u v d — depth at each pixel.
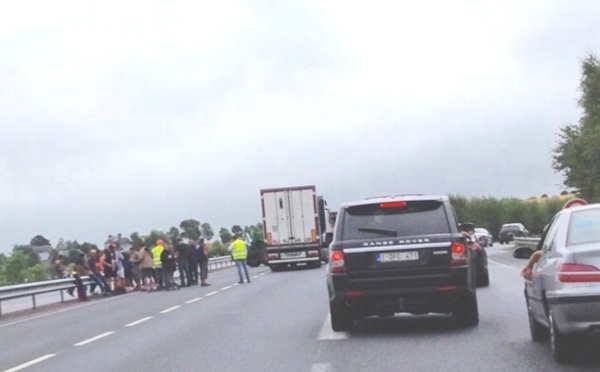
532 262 12.83
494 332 15.27
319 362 12.73
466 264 15.27
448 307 15.39
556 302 10.57
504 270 35.47
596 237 10.97
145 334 18.62
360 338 15.37
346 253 15.35
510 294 23.27
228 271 60.50
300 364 12.64
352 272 15.30
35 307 34.06
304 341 15.32
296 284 34.62
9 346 18.73
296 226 50.72
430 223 15.38
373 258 15.27
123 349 16.08
